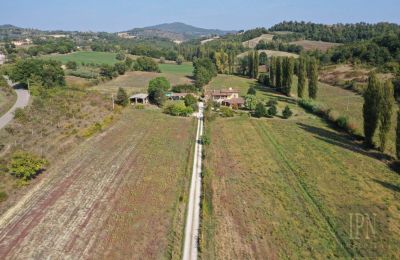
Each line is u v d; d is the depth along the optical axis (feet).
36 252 95.66
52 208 118.83
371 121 186.50
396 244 102.17
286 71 362.74
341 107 294.05
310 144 198.18
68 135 192.54
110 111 258.57
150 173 150.92
